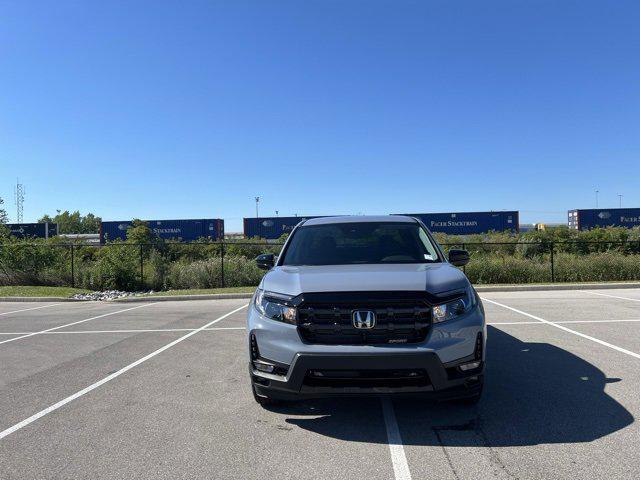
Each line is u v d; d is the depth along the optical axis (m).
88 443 3.97
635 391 4.96
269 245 26.78
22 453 3.81
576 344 7.28
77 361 6.94
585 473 3.29
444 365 3.83
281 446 3.84
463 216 46.97
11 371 6.44
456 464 3.47
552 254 18.41
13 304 16.22
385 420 4.34
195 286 20.20
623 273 18.36
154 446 3.89
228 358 6.89
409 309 3.88
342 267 4.83
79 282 21.12
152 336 8.84
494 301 13.05
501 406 4.62
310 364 3.82
